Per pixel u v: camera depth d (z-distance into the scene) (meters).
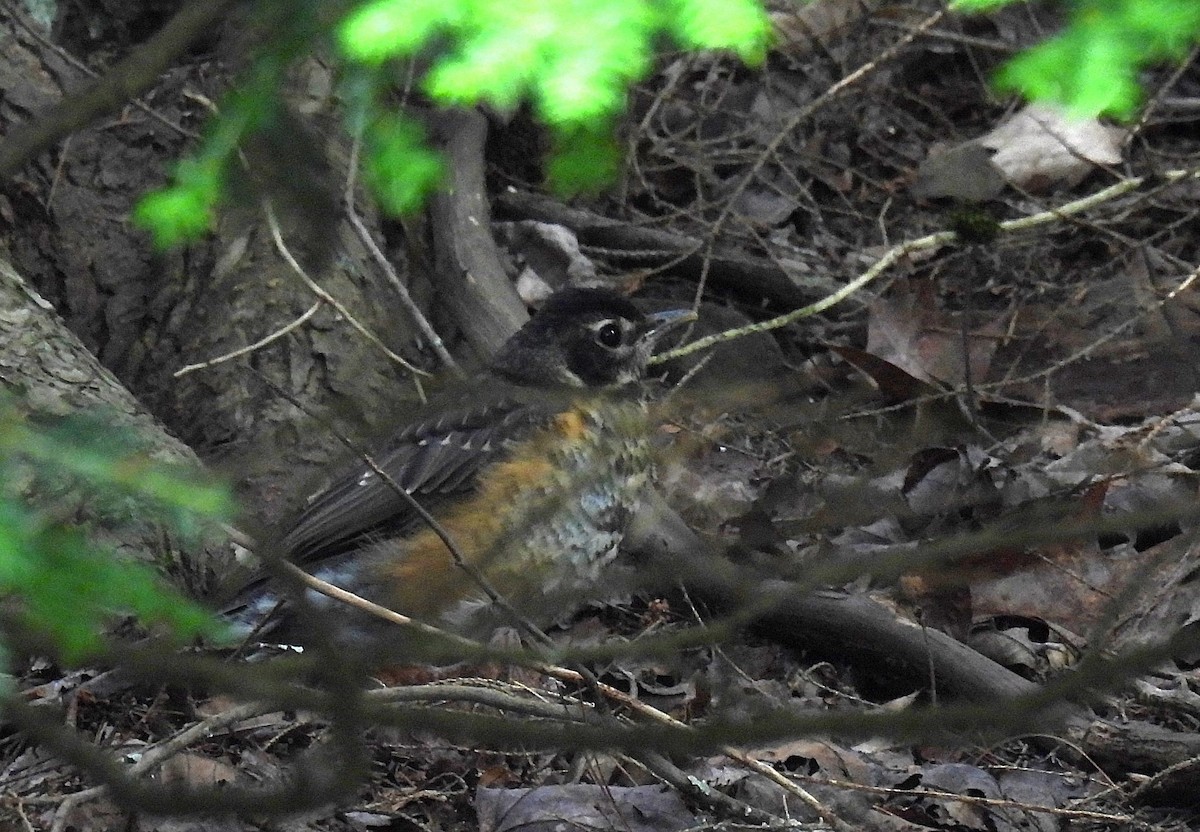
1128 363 13.78
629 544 11.34
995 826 9.15
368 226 13.58
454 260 13.73
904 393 13.12
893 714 4.15
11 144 3.63
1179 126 17.14
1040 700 4.14
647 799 9.06
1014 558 11.08
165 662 3.58
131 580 3.29
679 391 11.30
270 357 12.56
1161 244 15.62
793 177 16.08
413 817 8.99
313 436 11.94
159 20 15.06
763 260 15.37
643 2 3.74
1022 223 14.03
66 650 3.18
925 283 14.05
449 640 4.96
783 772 9.55
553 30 3.72
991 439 12.67
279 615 9.73
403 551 10.42
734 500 12.23
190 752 8.92
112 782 3.62
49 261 13.14
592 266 15.12
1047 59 3.90
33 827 8.13
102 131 13.53
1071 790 9.48
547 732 4.08
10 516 3.19
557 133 4.66
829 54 16.77
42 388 10.89
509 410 10.78
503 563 10.43
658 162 16.72
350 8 3.88
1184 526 11.09
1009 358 14.15
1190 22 3.77
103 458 3.30
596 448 10.72
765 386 10.90
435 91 3.79
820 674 11.01
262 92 4.05
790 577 7.92
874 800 9.32
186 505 3.33
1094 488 11.09
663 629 10.83
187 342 12.83
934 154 16.72
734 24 3.71
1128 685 9.87
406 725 4.06
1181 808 9.27
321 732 9.48
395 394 12.51
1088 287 14.55
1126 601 7.31
